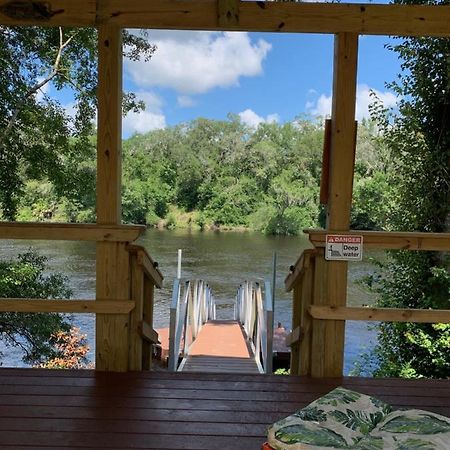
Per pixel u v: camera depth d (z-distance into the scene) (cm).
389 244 268
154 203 3334
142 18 257
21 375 264
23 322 762
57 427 205
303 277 289
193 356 584
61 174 878
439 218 565
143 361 316
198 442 195
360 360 702
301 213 3038
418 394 251
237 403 233
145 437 198
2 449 186
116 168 267
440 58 543
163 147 3447
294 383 262
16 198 842
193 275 1911
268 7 256
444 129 557
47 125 834
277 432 156
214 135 3525
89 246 1834
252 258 2280
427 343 530
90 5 256
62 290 824
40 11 255
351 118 265
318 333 275
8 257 952
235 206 3275
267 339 452
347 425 162
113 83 263
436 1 539
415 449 144
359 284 681
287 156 3275
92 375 266
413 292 579
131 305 269
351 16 257
